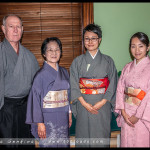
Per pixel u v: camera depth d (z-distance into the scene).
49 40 1.71
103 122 1.82
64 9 2.38
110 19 2.44
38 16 2.37
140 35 1.63
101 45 2.50
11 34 1.68
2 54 1.65
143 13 2.46
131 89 1.67
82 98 1.80
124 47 2.52
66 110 1.75
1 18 2.33
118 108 1.79
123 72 1.83
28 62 1.79
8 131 1.71
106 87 1.82
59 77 1.71
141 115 1.61
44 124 1.68
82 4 2.37
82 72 1.82
